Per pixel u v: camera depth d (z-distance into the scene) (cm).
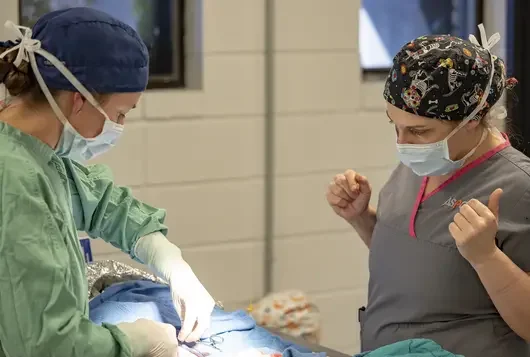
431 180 200
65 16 159
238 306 341
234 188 333
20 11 301
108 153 307
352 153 350
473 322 190
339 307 360
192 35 326
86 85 158
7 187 146
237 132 330
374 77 370
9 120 159
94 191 199
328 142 344
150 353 163
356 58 344
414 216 199
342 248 356
